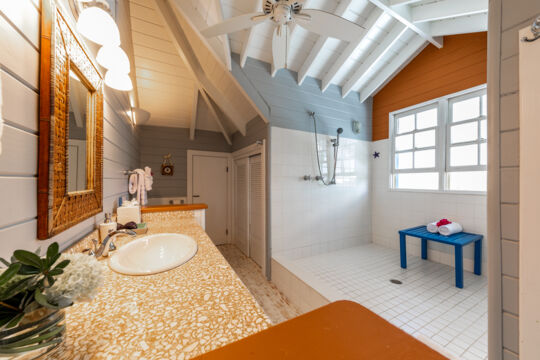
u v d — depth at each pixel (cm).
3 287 34
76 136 90
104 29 79
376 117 344
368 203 343
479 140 237
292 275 213
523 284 70
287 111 266
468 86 241
